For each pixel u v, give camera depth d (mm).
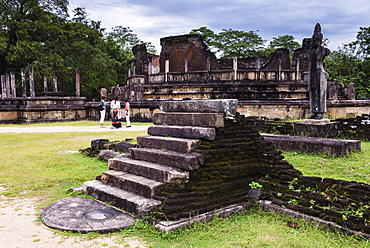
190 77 23984
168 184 4301
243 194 4637
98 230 3598
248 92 21312
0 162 7672
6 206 4613
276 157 4891
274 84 21500
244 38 46469
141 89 23344
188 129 4902
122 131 13938
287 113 18344
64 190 5387
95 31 36781
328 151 6953
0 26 28969
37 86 32562
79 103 23750
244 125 5094
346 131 9430
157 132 5637
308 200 4102
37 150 9391
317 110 9273
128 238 3463
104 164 7496
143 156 5195
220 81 22641
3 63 32344
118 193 4523
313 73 9336
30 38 31625
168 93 23219
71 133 13281
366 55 38312
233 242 3295
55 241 3365
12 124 19984
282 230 3641
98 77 38781
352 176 5332
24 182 5902
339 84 25406
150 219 3838
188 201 4074
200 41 31719
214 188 4352
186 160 4324
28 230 3678
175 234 3512
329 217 3680
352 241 3291
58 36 33156
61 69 32062
